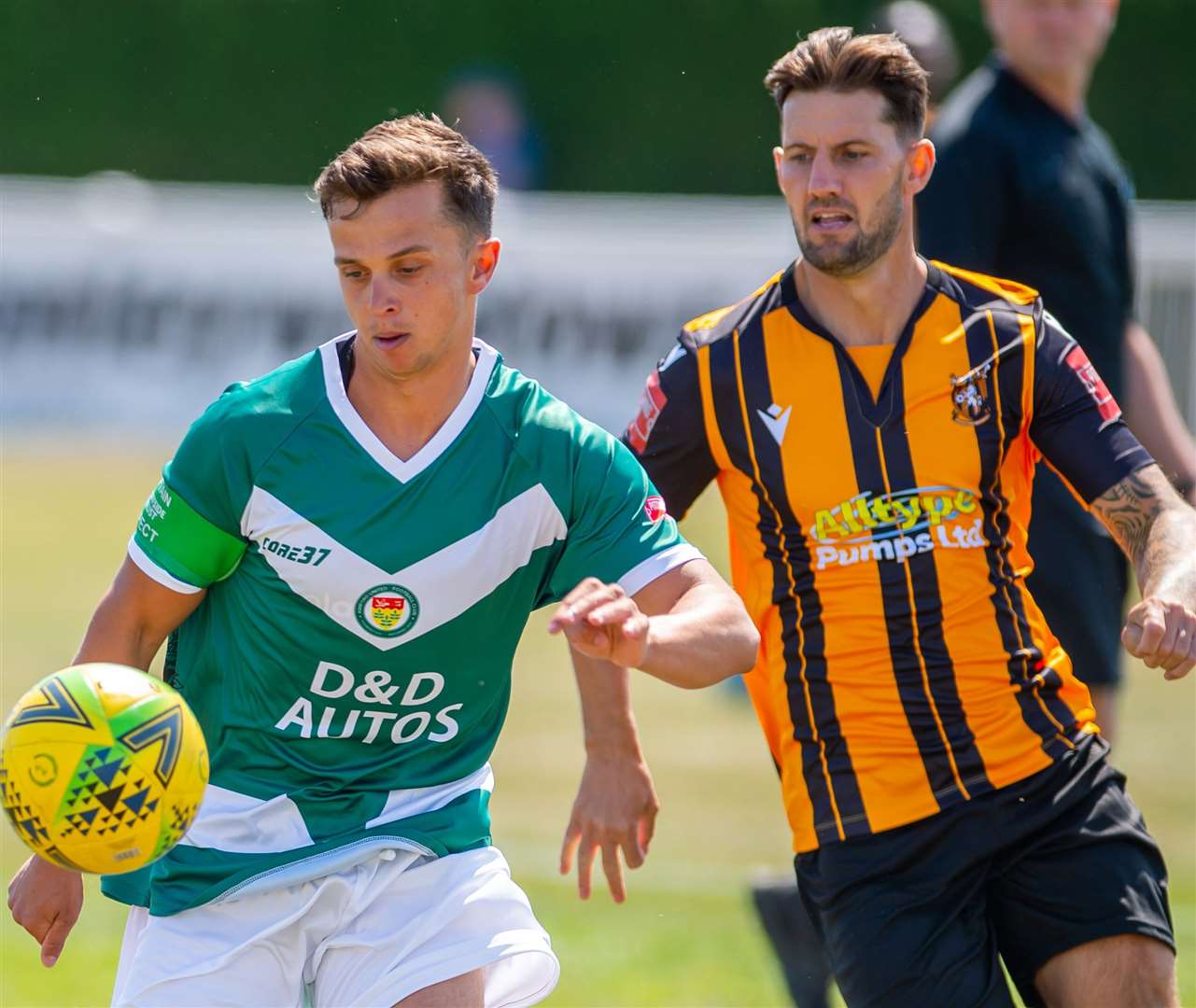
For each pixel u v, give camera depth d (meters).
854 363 14.13
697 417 14.45
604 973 19.81
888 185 13.87
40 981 19.44
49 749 11.12
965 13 87.94
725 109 92.81
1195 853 25.12
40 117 93.12
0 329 67.56
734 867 24.56
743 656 12.27
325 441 12.48
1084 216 18.08
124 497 55.38
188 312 66.88
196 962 12.58
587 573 12.84
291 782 12.79
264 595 12.58
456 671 12.78
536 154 91.38
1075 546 17.83
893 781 13.77
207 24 93.06
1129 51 90.12
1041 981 13.79
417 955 12.59
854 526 13.96
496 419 12.66
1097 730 14.35
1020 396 14.24
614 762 14.34
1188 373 57.78
